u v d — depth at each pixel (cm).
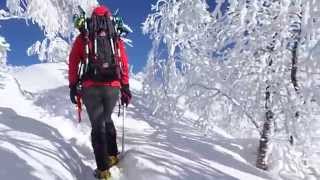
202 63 352
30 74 490
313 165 318
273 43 318
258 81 319
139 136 324
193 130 379
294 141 314
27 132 272
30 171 213
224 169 263
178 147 295
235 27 326
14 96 372
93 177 248
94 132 245
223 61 338
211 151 302
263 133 314
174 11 381
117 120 369
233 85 331
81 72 248
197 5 355
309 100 297
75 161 256
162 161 252
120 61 251
